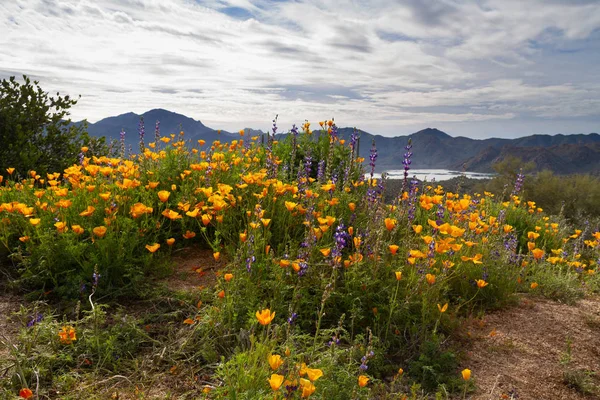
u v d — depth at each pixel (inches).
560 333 144.1
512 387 110.9
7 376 98.0
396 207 190.9
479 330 141.1
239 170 227.9
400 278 130.0
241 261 142.3
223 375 93.1
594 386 113.9
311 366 96.7
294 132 241.1
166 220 187.0
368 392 96.3
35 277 143.3
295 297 122.0
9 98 326.0
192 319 125.1
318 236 144.0
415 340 122.0
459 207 173.9
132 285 144.0
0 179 202.1
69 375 98.4
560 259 198.1
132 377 101.8
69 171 189.0
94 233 151.6
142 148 246.1
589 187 822.5
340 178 255.4
